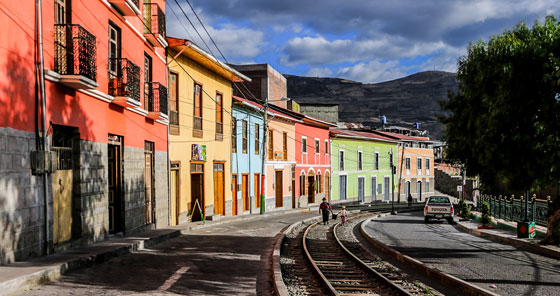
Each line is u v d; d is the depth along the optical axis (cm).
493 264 1282
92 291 822
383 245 1652
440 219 3131
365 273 1156
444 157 1642
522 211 2189
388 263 1351
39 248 995
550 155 1338
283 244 1695
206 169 2478
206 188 2473
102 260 1107
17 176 912
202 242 1590
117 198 1486
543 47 1344
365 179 5556
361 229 2359
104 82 1338
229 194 2842
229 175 2842
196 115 2373
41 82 999
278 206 3800
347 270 1206
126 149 1524
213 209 2566
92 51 1184
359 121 15988
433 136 14988
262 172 3206
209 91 2531
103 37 1328
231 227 2216
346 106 17800
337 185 4991
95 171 1281
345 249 1559
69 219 1166
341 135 5019
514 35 1437
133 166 1588
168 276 983
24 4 947
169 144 2012
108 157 1461
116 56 1449
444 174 7525
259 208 3397
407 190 6538
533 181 1386
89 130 1247
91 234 1255
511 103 1336
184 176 2200
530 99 1332
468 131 1480
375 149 5781
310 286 998
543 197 2512
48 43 1046
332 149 4903
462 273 1141
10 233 889
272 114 3553
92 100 1267
